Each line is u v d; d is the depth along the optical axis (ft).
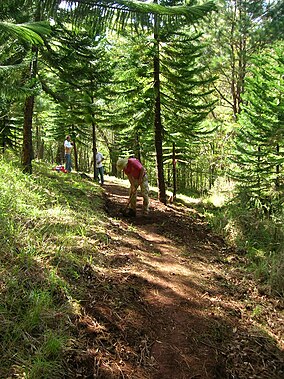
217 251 21.85
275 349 12.26
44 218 16.17
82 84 28.48
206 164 62.54
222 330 12.51
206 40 48.55
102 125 37.24
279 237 23.17
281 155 29.37
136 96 35.29
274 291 16.42
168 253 19.06
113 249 16.71
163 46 33.32
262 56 32.48
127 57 33.60
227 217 27.43
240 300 15.25
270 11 45.29
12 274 10.91
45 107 35.96
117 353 9.93
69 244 14.64
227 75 52.03
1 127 39.34
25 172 24.86
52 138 61.41
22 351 8.60
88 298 11.71
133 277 14.33
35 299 10.18
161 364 10.16
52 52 24.68
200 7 6.75
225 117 58.03
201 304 13.83
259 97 29.40
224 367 10.80
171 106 35.60
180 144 43.57
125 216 26.18
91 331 10.28
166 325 11.94
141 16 6.55
